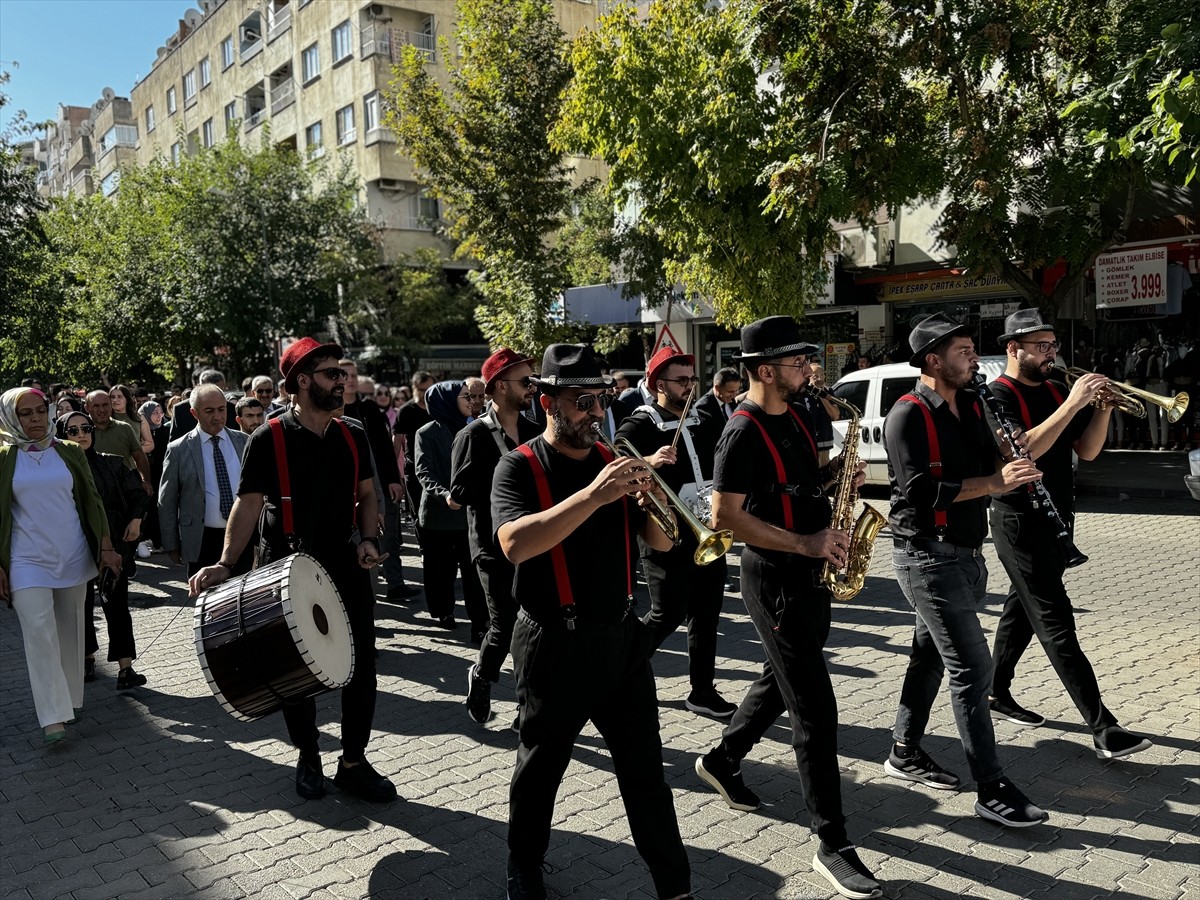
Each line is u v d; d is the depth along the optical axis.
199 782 4.73
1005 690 5.02
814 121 13.48
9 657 7.48
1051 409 4.66
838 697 5.52
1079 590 7.88
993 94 13.56
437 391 7.21
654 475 2.88
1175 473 14.35
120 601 6.36
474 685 5.21
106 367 32.53
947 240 14.47
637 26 14.55
